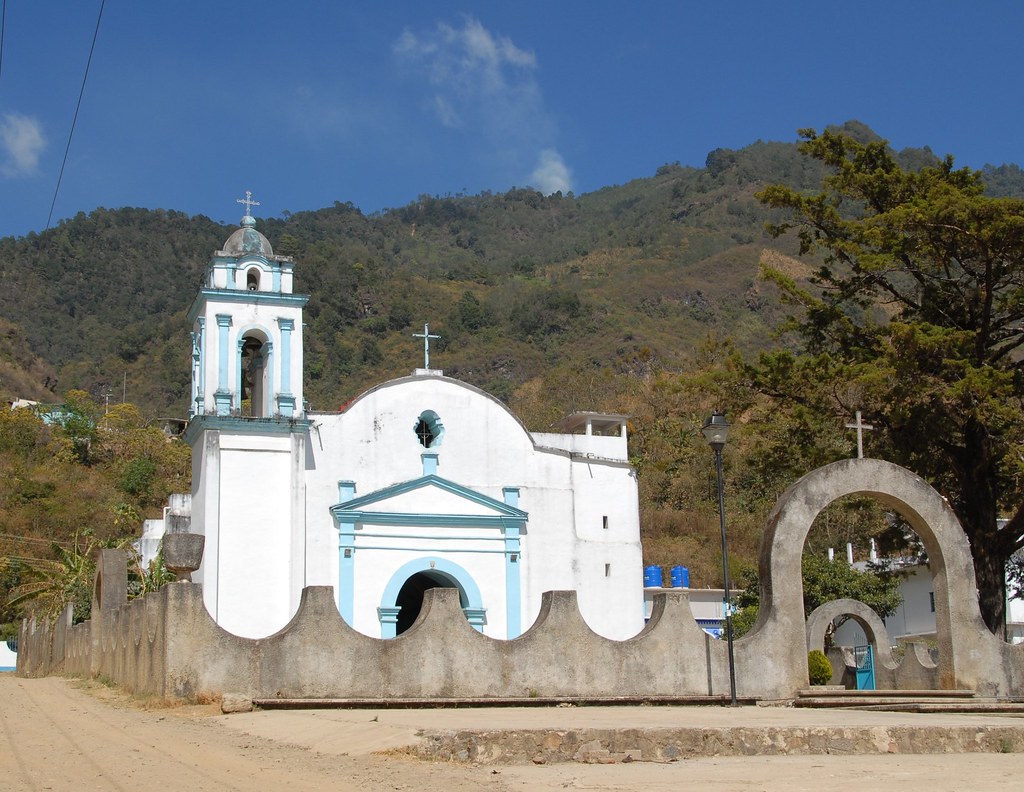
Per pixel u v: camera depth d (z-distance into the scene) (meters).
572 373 94.00
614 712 18.62
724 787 11.90
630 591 37.62
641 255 155.62
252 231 37.09
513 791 11.34
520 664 20.14
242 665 18.73
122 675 24.47
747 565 57.38
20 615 59.94
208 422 33.91
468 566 35.66
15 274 146.50
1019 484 31.64
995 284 31.48
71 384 123.38
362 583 34.34
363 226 184.25
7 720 17.84
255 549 33.62
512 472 37.03
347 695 19.02
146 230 160.25
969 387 28.11
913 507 23.33
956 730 15.77
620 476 38.66
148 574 41.22
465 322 121.06
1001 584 29.83
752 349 117.75
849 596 44.50
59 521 72.06
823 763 14.07
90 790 10.63
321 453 35.03
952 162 33.56
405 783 11.45
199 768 12.15
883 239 31.27
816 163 182.88
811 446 32.28
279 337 35.69
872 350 32.12
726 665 21.58
